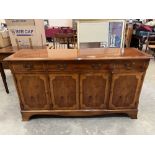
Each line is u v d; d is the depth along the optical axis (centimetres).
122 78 176
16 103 236
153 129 182
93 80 177
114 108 194
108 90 183
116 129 183
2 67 243
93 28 251
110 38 256
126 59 163
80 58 163
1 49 248
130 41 478
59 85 180
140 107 221
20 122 196
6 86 260
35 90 183
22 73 172
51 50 208
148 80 304
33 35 255
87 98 188
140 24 498
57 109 195
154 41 452
